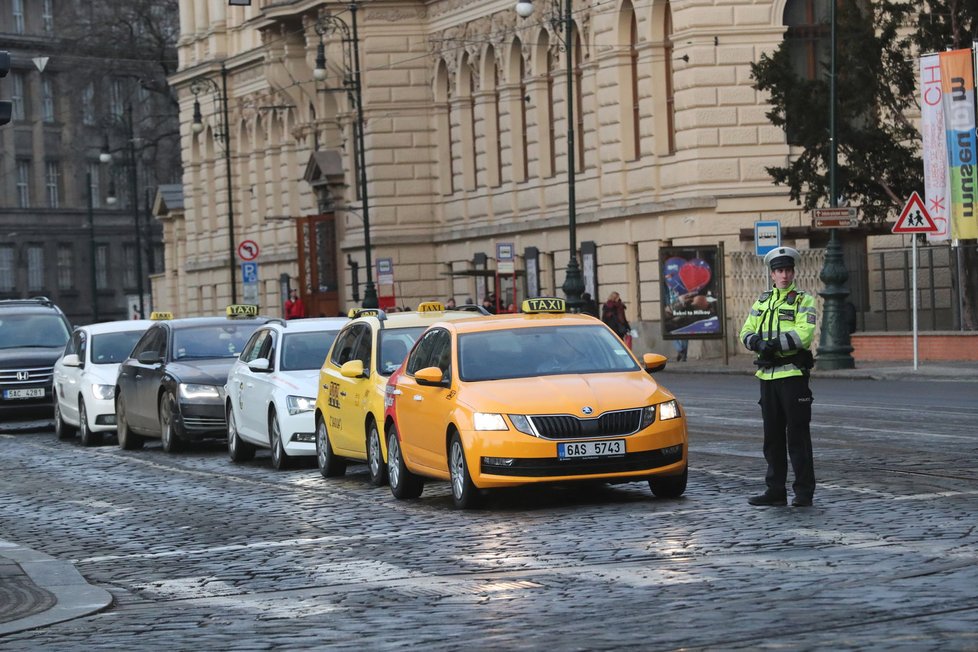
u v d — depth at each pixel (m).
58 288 191.25
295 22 111.94
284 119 120.00
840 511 23.42
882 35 66.19
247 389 37.75
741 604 16.48
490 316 29.02
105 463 40.59
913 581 17.36
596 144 84.88
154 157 157.12
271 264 124.50
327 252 110.06
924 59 59.50
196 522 27.38
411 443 27.89
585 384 25.72
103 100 174.62
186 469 37.56
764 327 24.25
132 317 134.38
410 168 105.19
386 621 16.89
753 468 29.88
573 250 74.69
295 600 18.80
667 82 79.69
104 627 17.72
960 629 14.46
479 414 25.36
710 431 38.50
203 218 138.12
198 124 110.88
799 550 20.09
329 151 109.75
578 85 87.44
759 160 76.31
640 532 22.47
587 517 24.34
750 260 74.69
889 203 67.44
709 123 76.25
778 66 67.19
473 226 99.62
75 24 155.88
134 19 153.88
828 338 61.38
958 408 41.59
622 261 82.75
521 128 94.94
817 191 67.19
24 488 35.31
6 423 59.31
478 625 16.27
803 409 24.12
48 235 190.38
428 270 105.25
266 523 26.53
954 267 63.00
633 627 15.54
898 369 58.59
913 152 66.38
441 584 19.19
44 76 191.75
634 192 81.69
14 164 189.50
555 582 18.75
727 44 76.31
